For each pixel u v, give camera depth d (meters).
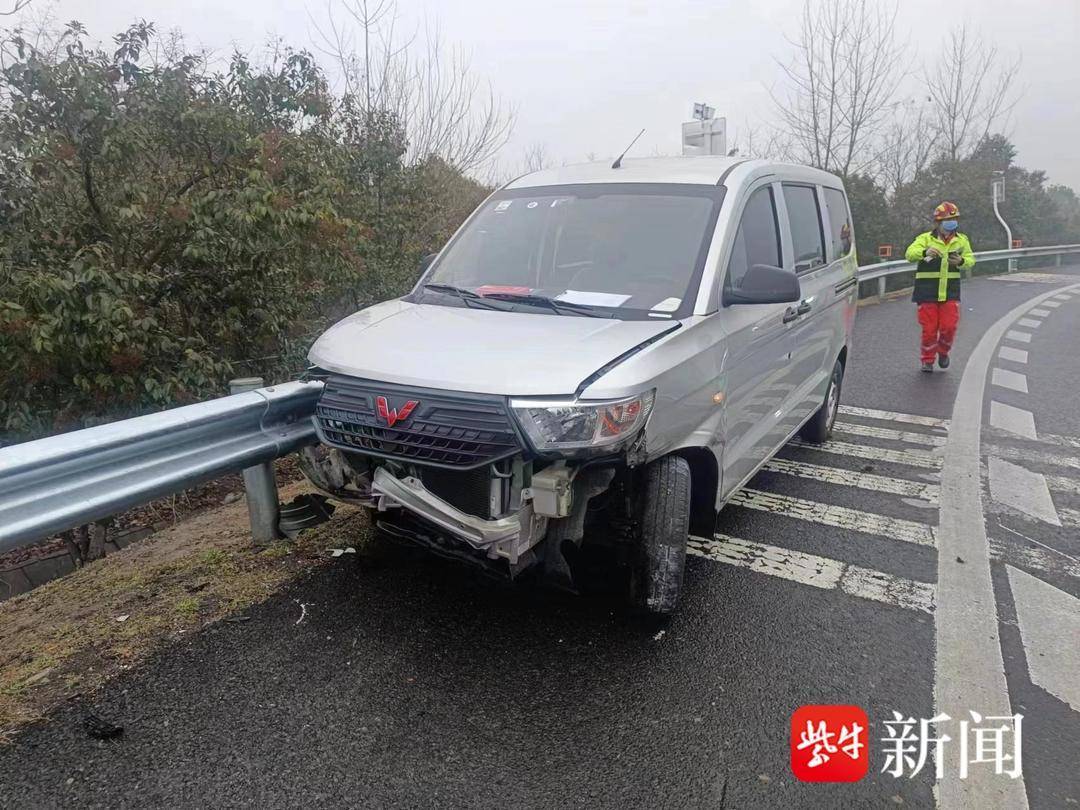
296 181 7.23
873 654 3.48
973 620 3.80
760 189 4.64
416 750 2.77
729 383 3.94
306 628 3.54
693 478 3.99
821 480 5.89
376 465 3.53
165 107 6.47
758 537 4.79
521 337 3.34
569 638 3.52
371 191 9.13
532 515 3.12
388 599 3.81
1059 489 5.73
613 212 4.30
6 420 5.72
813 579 4.21
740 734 2.91
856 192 22.55
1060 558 4.54
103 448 3.10
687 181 4.40
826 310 5.85
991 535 4.87
